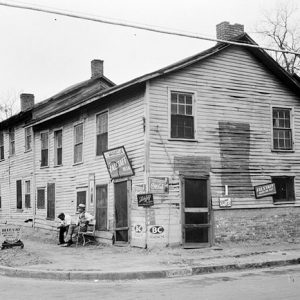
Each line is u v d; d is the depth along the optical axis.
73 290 10.28
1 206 31.36
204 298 8.85
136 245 16.62
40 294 9.81
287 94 19.56
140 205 16.31
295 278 11.26
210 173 17.31
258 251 15.63
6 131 31.19
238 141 18.08
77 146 21.91
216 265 12.77
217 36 19.45
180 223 16.58
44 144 25.52
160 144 16.55
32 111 27.84
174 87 17.05
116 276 11.81
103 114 19.66
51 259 14.59
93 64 31.06
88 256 15.23
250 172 18.16
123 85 16.95
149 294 9.52
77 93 29.94
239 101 18.34
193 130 17.30
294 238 18.72
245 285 10.30
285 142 19.38
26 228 26.56
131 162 17.19
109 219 18.55
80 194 21.22
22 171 28.30
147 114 16.42
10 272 12.77
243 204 17.83
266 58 18.59
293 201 19.00
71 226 18.72
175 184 16.62
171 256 14.64
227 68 18.27
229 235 17.42
